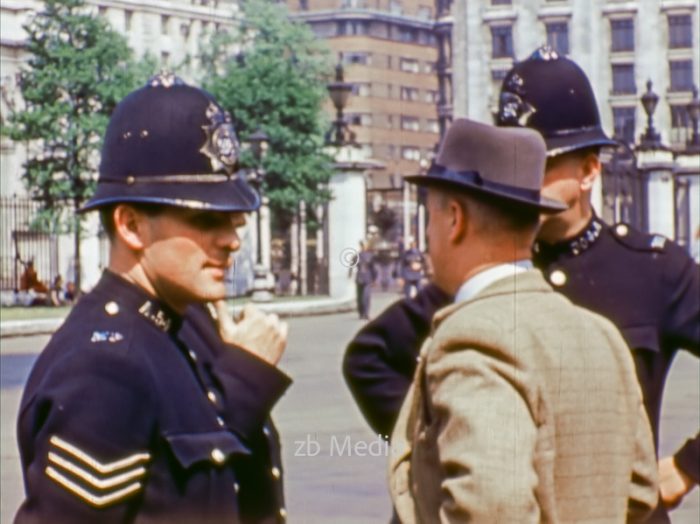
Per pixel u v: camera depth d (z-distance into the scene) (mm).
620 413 3682
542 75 4840
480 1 55219
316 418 14734
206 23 47625
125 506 3418
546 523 3523
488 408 3445
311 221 46594
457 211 3725
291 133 45469
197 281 3592
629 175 43750
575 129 4832
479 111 55781
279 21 47156
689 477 4723
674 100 59438
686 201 49156
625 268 4812
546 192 4832
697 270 4840
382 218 52781
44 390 3422
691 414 13562
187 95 3629
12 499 10578
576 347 3617
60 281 43969
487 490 3363
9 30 49969
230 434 3562
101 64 42594
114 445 3402
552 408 3549
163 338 3553
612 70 60125
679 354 19891
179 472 3467
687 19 58875
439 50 54969
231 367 3598
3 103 50062
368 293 36469
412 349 4816
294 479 10758
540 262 4883
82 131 42625
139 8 48625
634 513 3766
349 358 4820
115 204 3600
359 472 11047
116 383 3428
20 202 44750
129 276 3605
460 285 3740
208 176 3594
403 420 3697
